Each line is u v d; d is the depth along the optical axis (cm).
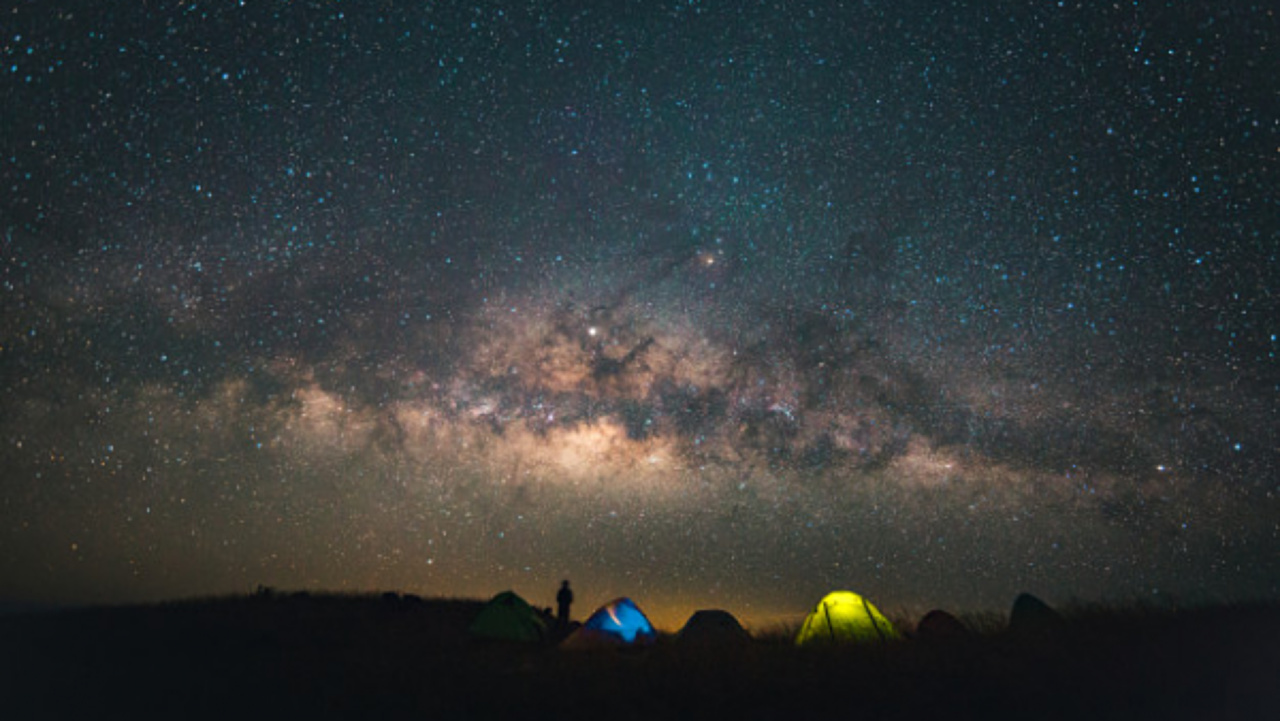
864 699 678
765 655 891
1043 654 778
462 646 1126
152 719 714
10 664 923
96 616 1327
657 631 1198
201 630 1203
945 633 971
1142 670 699
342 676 864
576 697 739
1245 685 654
